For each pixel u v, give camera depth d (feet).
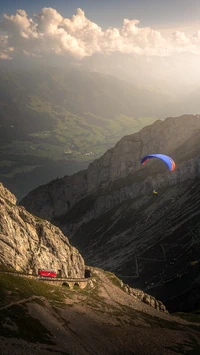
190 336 603.26
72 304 561.43
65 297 576.61
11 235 603.67
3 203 622.13
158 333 574.56
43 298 537.24
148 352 507.30
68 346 449.06
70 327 493.77
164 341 553.23
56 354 418.92
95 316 556.10
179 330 619.67
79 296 603.67
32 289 546.26
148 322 606.55
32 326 455.22
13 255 595.06
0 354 374.84
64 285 626.23
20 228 626.64
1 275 542.16
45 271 616.80
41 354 406.21
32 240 640.17
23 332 434.30
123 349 493.77
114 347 491.31
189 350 542.57
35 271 615.57
